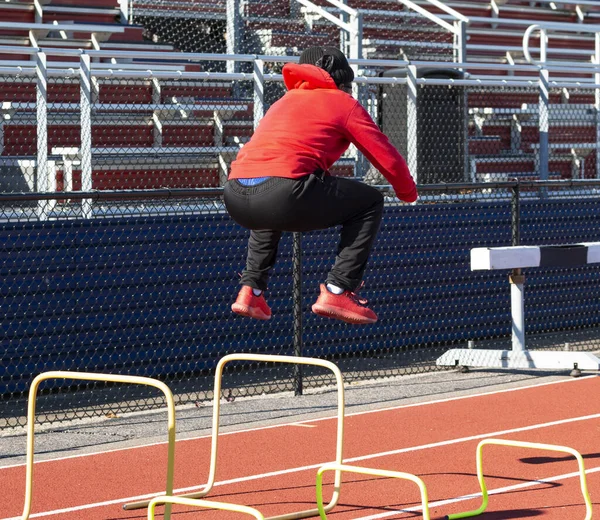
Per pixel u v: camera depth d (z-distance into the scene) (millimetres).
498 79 13805
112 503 6664
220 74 10836
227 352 11930
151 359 11352
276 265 12180
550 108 15125
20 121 11938
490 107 16234
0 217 10297
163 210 11281
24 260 10445
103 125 13094
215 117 13688
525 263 10602
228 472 7406
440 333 13516
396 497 6695
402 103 12352
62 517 6359
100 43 16516
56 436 8789
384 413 9461
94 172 11672
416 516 6277
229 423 9172
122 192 9039
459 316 13711
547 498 6602
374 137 4949
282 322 12305
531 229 14227
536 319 14461
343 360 12695
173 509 6484
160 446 8297
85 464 7711
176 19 17938
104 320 11008
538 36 19891
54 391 10875
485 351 11375
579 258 10867
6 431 9070
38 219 10523
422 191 11711
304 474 7320
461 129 12969
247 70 15922
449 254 13508
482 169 14578
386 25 18938
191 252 11609
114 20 17266
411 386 10852
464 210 13602
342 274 5023
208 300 11750
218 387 6375
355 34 13320
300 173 4805
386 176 5094
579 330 14961
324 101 4938
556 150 15586
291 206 4793
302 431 8766
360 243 5000
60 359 10742
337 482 6066
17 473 7484
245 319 12039
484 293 13961
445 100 12828
